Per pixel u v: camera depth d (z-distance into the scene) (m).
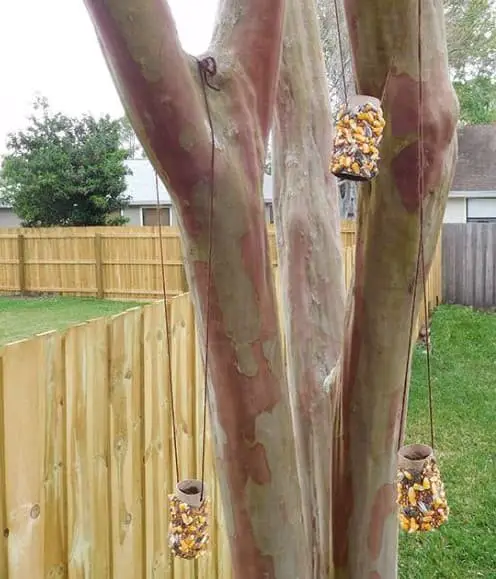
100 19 0.89
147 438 2.20
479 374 6.82
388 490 1.29
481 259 11.74
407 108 1.05
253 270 1.04
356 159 1.04
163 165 0.98
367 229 1.15
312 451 1.52
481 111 20.95
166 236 12.17
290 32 1.61
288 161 1.64
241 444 1.10
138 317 2.13
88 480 1.88
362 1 1.01
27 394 1.62
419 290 1.17
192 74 0.97
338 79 9.84
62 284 13.20
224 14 1.08
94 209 17.36
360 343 1.21
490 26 14.21
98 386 1.93
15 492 1.59
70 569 1.79
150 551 2.22
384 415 1.24
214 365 1.08
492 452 4.73
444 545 3.53
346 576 1.33
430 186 1.09
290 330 1.59
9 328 9.52
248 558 1.15
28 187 17.05
